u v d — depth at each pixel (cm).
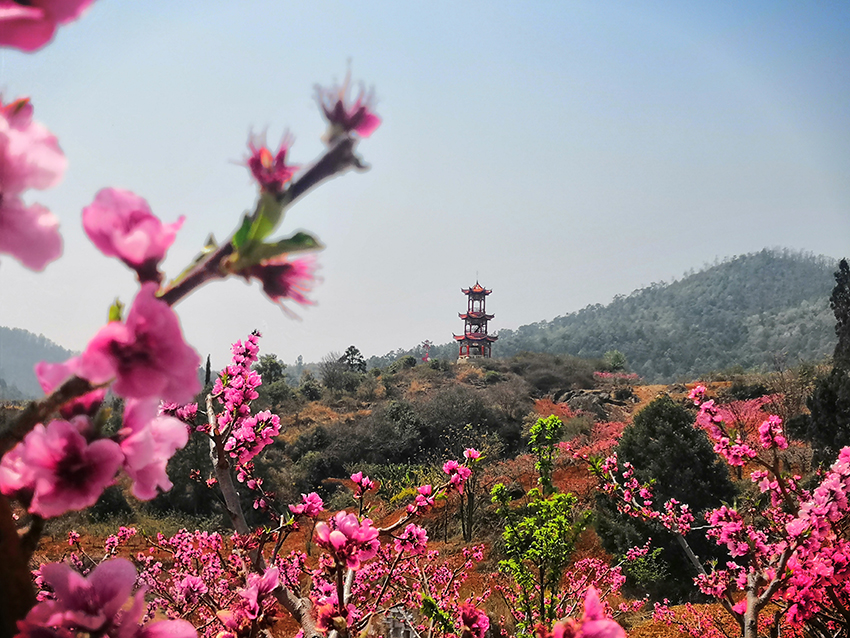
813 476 1112
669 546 1400
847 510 509
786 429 1798
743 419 2430
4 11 49
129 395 62
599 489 1576
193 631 75
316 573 501
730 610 583
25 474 72
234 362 422
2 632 68
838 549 514
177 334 62
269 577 197
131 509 1945
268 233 64
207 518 2075
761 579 534
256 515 2116
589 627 104
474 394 4059
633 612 1209
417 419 3762
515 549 727
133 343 62
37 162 56
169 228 65
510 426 3900
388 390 5316
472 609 221
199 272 67
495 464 2873
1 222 55
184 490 2130
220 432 411
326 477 3303
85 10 52
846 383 1589
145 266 65
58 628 71
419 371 5966
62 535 1004
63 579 73
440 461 3269
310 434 3644
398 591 729
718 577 686
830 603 573
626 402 4691
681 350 15238
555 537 695
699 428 1644
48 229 56
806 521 498
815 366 2708
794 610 502
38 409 63
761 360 13462
